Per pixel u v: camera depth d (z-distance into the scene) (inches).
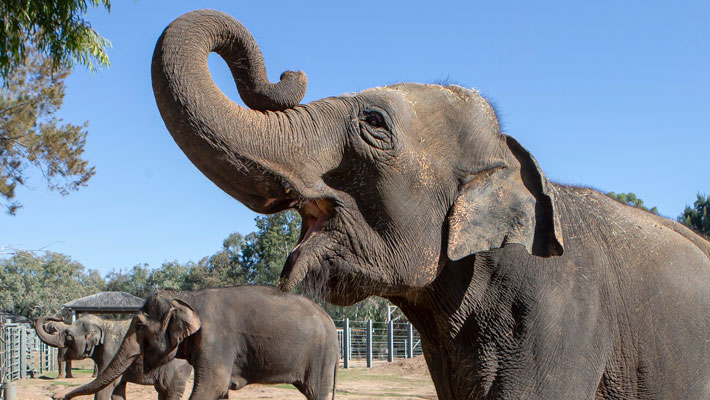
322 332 466.0
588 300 127.6
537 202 123.6
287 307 459.5
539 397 123.0
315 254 114.7
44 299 2447.1
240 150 109.0
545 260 127.6
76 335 661.9
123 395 485.7
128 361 438.6
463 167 124.0
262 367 448.5
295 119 117.3
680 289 135.2
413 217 119.6
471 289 129.0
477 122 127.6
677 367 132.0
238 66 117.7
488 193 122.9
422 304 136.1
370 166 118.3
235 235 2930.6
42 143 624.7
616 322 130.1
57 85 631.8
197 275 2876.5
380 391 723.4
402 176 119.1
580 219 135.3
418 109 125.0
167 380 486.6
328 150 117.6
